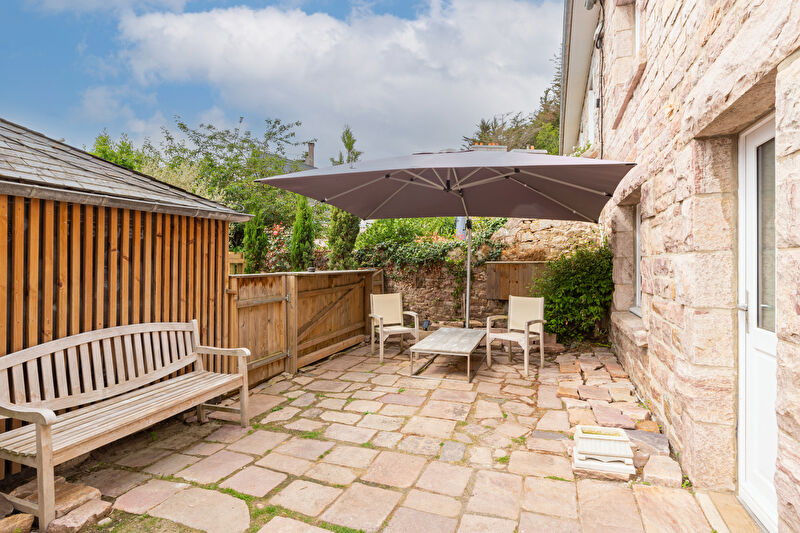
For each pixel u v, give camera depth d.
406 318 8.38
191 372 3.93
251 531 2.28
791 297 1.54
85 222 3.16
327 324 6.40
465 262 7.97
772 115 2.12
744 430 2.47
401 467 2.98
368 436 3.51
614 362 5.53
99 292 3.24
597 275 6.24
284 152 15.10
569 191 5.15
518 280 7.57
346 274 6.93
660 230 3.47
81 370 3.03
